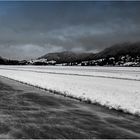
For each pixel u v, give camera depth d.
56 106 14.95
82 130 9.09
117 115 12.58
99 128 9.59
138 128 9.87
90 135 8.41
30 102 16.22
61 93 21.62
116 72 53.50
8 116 11.11
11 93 21.34
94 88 23.17
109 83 27.50
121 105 15.02
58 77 38.84
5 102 15.77
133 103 15.27
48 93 22.11
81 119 11.24
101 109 14.29
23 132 8.34
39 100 17.36
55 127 9.34
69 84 27.61
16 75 50.75
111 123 10.65
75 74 47.28
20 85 30.31
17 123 9.73
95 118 11.62
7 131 8.39
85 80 32.03
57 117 11.43
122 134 8.80
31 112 12.48
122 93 19.34
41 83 30.91
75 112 13.05
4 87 27.03
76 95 19.97
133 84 26.03
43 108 13.98
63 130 8.91
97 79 33.50
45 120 10.59
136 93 19.08
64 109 13.91
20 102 16.05
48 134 8.21
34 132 8.40
